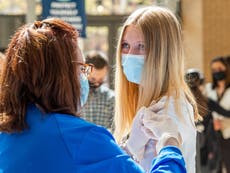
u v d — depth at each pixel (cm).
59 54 259
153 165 264
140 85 320
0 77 262
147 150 307
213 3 1266
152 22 316
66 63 261
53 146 248
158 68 313
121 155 254
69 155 247
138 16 321
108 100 736
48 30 262
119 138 345
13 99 256
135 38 320
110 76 1195
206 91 980
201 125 940
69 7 830
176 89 312
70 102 261
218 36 1268
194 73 795
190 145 308
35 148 249
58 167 246
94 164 249
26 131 254
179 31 321
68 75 261
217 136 955
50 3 828
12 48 262
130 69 324
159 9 322
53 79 257
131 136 310
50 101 257
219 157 959
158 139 295
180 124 304
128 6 1673
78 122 255
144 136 307
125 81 342
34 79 256
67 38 264
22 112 255
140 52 320
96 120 737
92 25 1345
